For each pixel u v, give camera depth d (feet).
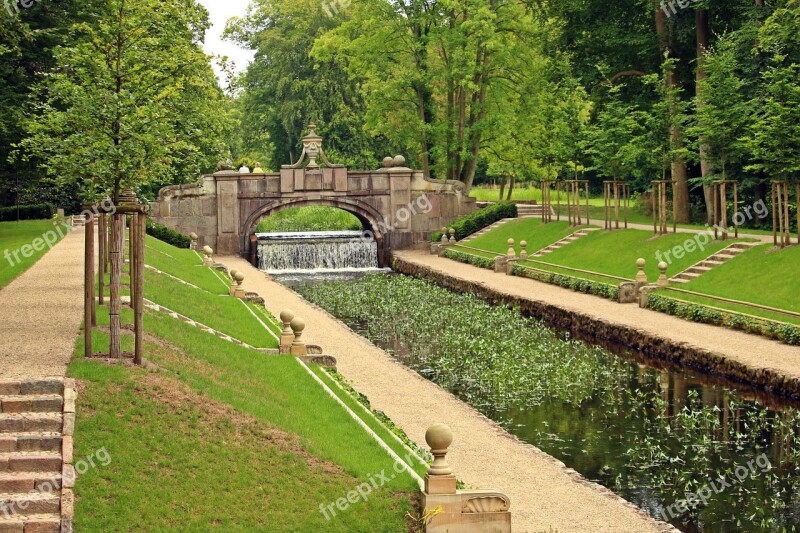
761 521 65.57
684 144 188.44
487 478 67.97
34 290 108.99
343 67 280.72
